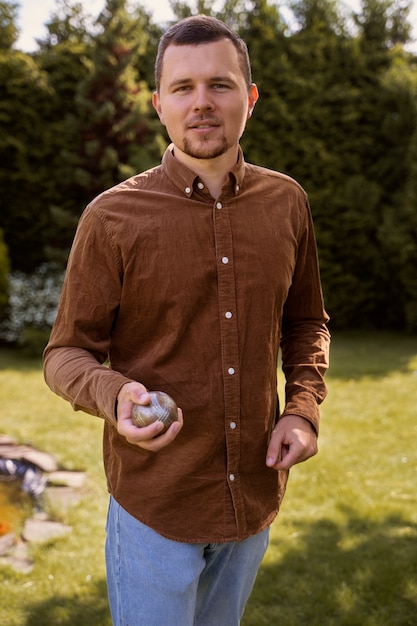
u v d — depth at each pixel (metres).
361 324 10.04
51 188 9.10
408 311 9.41
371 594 3.05
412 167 9.03
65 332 1.63
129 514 1.68
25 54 9.11
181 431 1.64
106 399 1.45
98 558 3.39
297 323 2.01
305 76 9.49
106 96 8.87
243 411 1.67
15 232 9.17
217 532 1.67
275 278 1.70
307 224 1.86
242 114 1.64
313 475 4.39
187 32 1.59
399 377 7.02
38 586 3.12
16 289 8.71
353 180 9.45
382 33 9.81
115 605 1.73
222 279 1.63
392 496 4.12
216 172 1.67
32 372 7.25
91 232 1.61
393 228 9.16
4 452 4.77
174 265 1.60
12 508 3.95
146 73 9.57
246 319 1.67
